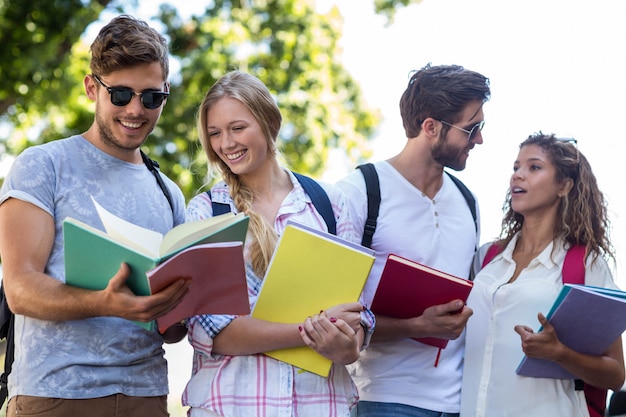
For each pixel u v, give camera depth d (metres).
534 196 3.54
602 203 3.54
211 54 11.81
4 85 10.40
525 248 3.62
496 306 3.51
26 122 11.37
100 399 2.86
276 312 2.91
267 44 12.55
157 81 3.02
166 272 2.40
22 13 10.29
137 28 3.01
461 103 3.59
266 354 2.91
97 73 3.00
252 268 3.01
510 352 3.43
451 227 3.69
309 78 12.72
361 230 3.57
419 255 3.59
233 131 3.05
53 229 2.91
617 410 3.99
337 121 13.12
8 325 2.97
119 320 2.93
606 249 3.52
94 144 3.09
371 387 3.52
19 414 2.81
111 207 3.03
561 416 3.33
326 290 2.90
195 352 3.04
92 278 2.56
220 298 2.66
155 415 3.01
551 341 3.18
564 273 3.42
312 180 3.27
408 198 3.63
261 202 3.15
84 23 10.54
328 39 13.26
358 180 3.64
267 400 2.87
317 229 3.11
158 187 3.23
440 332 3.28
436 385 3.52
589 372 3.24
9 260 2.79
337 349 2.83
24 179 2.88
